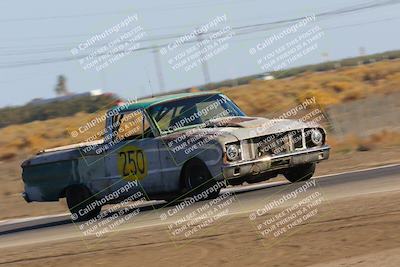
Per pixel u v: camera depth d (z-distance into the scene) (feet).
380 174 111.45
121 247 81.15
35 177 117.08
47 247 89.40
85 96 512.63
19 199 170.19
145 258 73.20
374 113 218.38
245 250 70.03
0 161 290.97
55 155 114.62
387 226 70.64
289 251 66.80
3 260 84.38
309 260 62.28
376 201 84.69
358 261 59.06
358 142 176.45
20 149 321.32
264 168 99.09
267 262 63.93
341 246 65.51
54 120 462.19
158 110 106.32
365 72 477.36
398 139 174.09
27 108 622.54
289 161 100.73
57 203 153.99
